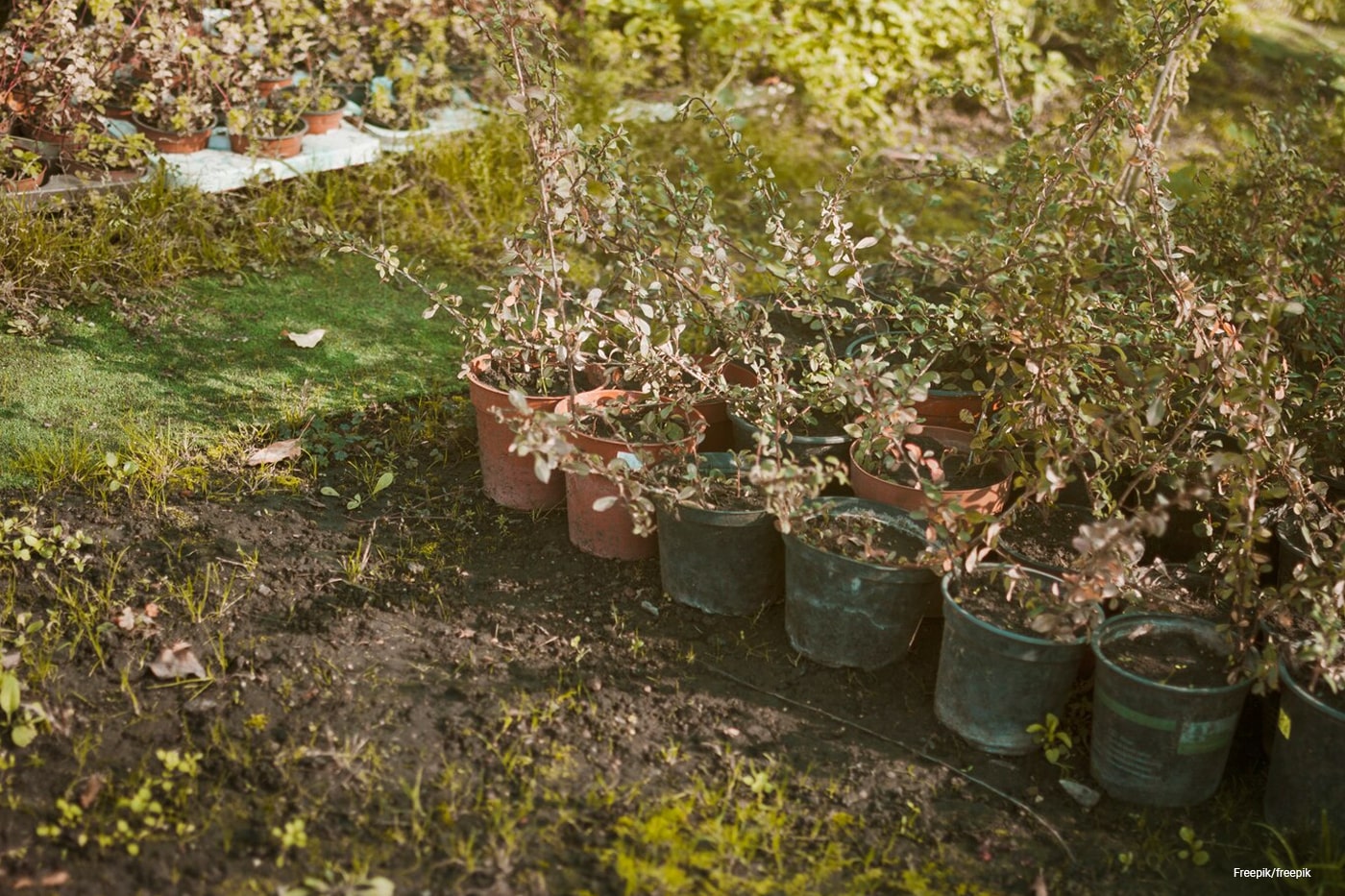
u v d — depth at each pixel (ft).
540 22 12.83
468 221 21.15
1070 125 14.57
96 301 17.89
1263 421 11.62
